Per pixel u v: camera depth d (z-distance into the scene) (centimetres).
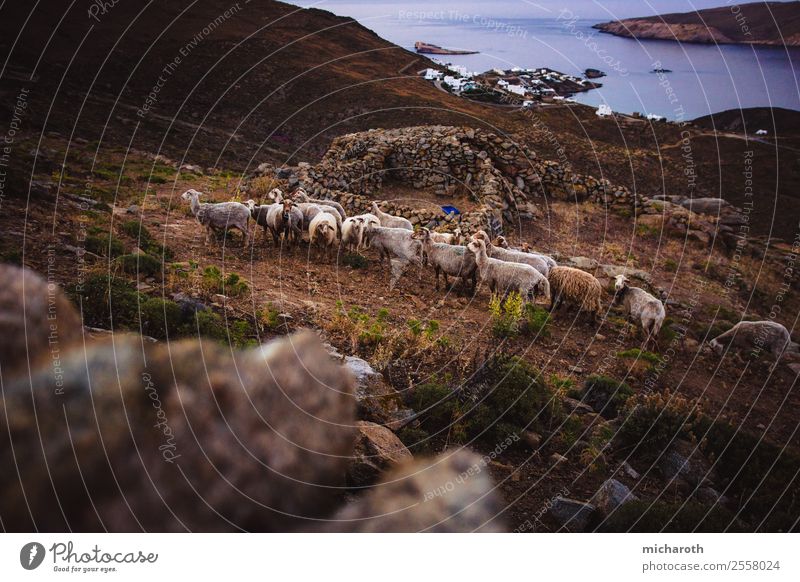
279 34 8150
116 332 704
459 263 1277
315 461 242
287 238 1453
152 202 1770
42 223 1144
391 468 493
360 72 7362
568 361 1041
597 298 1212
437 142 2238
